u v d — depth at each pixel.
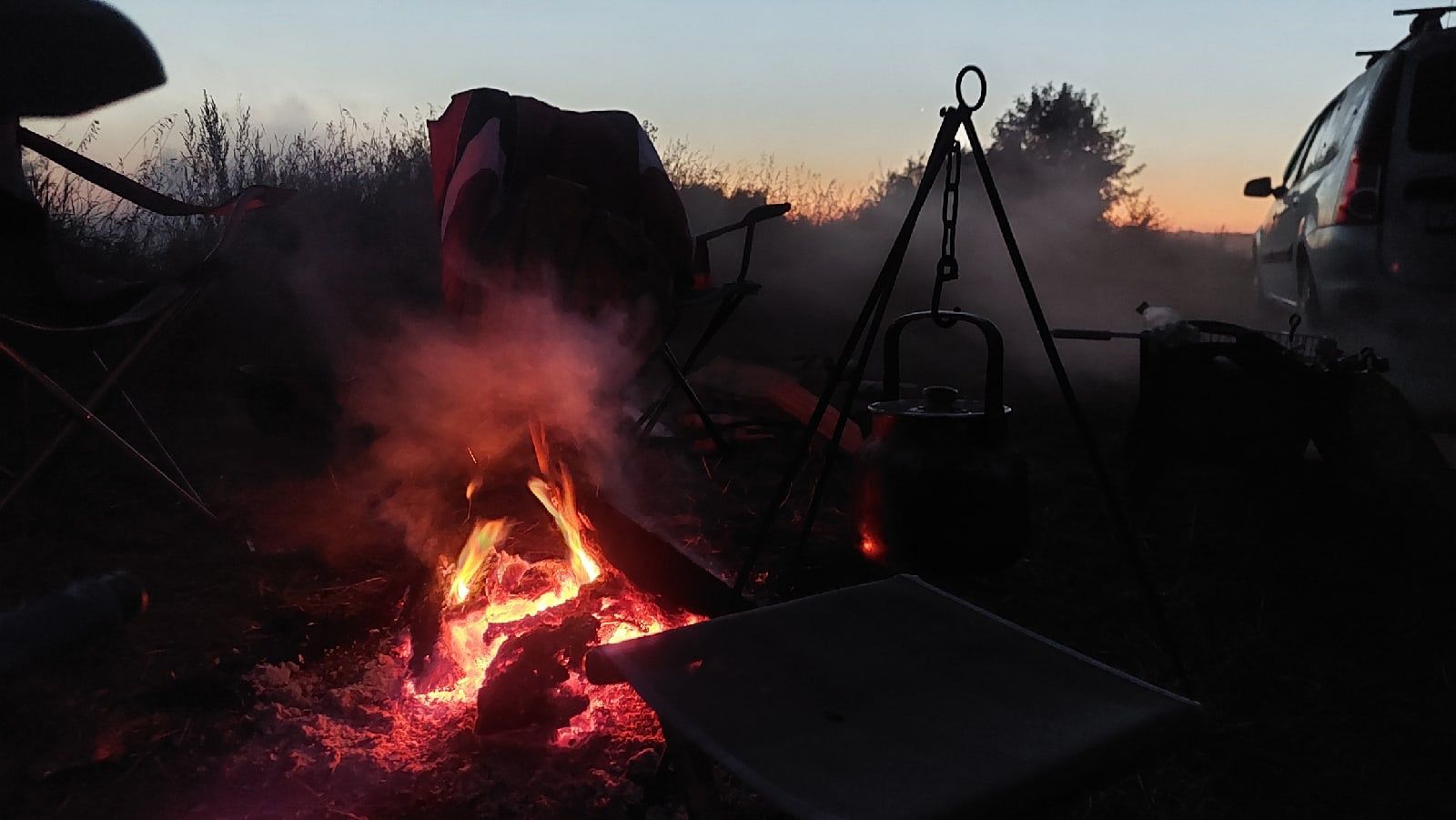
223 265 2.89
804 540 2.11
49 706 1.95
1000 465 1.70
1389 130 4.29
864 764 1.14
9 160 2.78
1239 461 3.12
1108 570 2.87
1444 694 2.17
